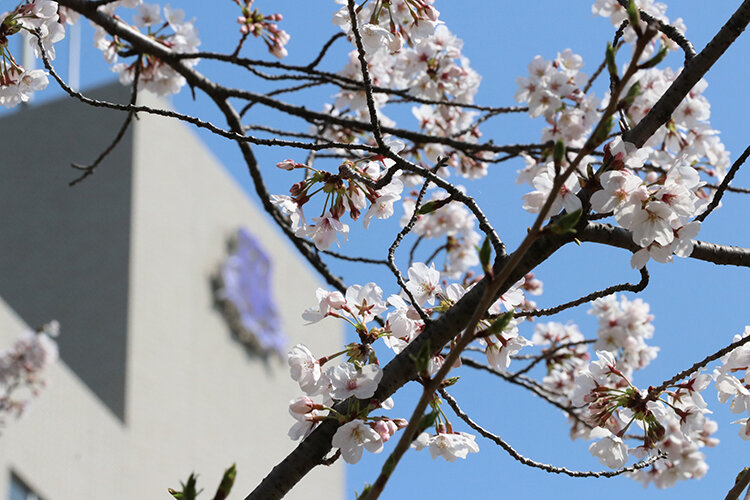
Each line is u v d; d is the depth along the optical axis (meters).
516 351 2.80
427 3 3.78
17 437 20.89
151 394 29.97
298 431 2.73
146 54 5.36
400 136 5.03
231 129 5.10
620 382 3.38
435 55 5.55
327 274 4.93
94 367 29.83
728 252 2.98
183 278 33.53
